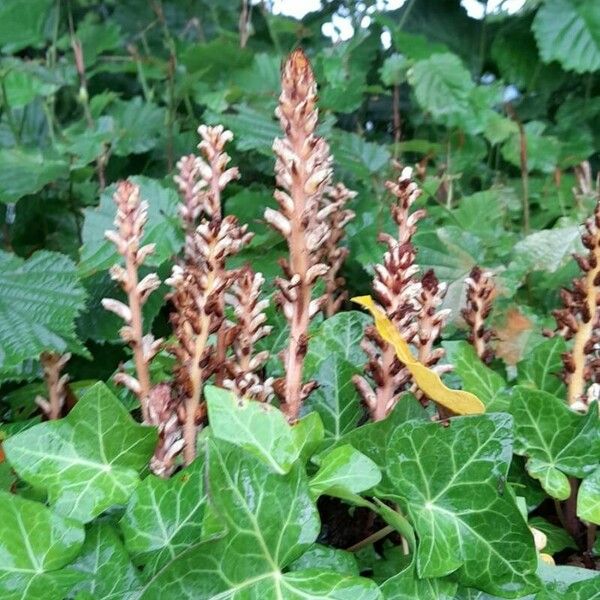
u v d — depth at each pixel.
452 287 0.96
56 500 0.47
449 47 2.24
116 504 0.48
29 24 1.72
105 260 0.89
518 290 1.12
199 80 1.71
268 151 1.18
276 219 0.52
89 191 1.30
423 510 0.47
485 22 2.19
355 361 0.69
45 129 1.72
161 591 0.38
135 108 1.51
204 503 0.46
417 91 1.71
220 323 0.51
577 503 0.55
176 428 0.52
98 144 1.27
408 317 0.54
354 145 1.37
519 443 0.59
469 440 0.48
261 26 2.18
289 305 0.53
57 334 0.75
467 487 0.48
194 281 0.51
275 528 0.42
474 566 0.47
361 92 1.51
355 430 0.51
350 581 0.41
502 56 2.12
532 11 2.06
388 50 2.11
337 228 0.78
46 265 0.81
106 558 0.45
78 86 1.77
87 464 0.49
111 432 0.49
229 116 1.24
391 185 0.58
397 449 0.48
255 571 0.41
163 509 0.46
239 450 0.41
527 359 0.74
